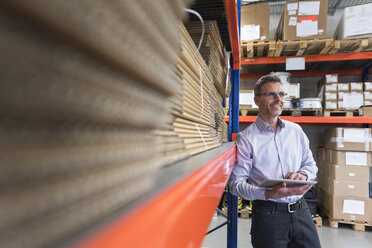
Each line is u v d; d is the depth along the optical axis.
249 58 3.87
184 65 0.58
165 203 0.21
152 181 0.27
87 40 0.13
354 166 3.44
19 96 0.09
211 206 0.39
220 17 1.41
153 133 0.30
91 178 0.16
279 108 2.00
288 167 1.97
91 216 0.16
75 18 0.12
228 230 2.12
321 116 3.63
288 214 1.85
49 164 0.12
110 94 0.17
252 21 3.56
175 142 0.49
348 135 3.45
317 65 4.05
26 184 0.10
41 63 0.11
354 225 3.42
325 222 3.71
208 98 0.99
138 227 0.16
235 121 2.22
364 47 3.40
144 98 0.23
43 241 0.12
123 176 0.20
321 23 3.39
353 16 3.37
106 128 0.18
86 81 0.14
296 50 3.66
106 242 0.14
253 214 1.98
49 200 0.12
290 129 2.05
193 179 0.29
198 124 0.82
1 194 0.09
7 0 0.09
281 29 3.76
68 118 0.13
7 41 0.09
